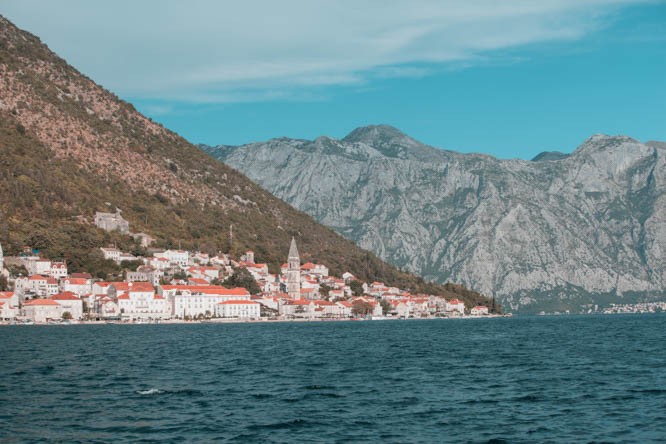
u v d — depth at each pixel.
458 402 118.75
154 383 140.38
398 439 93.88
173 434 96.00
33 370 161.75
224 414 108.44
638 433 96.38
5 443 91.25
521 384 138.88
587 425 101.12
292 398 122.50
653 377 147.00
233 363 179.38
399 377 150.50
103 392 128.50
